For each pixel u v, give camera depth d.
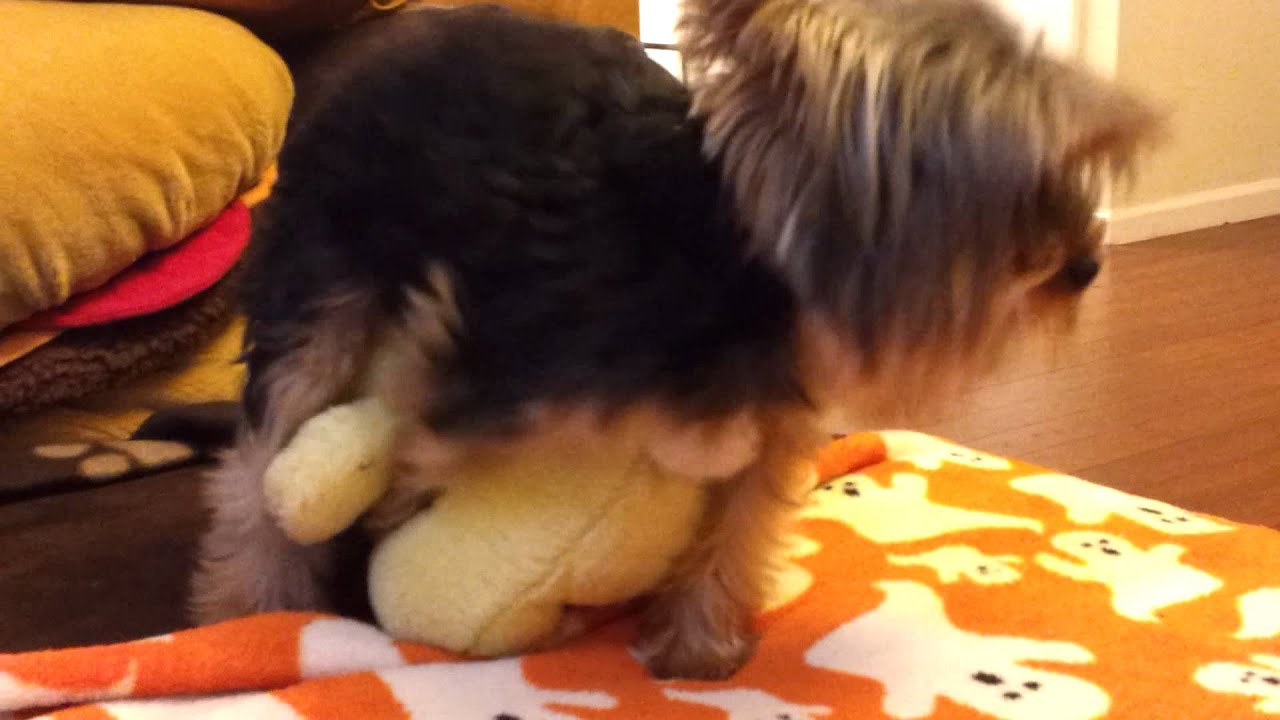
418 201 0.90
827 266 0.85
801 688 1.04
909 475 1.54
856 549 1.32
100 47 1.51
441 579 1.01
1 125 1.37
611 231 0.85
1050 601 1.20
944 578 1.25
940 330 0.87
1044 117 0.85
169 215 1.55
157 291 1.58
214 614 1.15
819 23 0.83
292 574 1.12
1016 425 2.09
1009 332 0.94
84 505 1.41
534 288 0.86
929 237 0.84
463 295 0.88
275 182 1.07
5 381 1.45
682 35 0.89
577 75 0.91
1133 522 1.40
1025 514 1.43
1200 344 2.57
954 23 0.87
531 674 1.04
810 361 0.92
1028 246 0.89
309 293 0.96
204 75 1.59
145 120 1.51
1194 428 2.06
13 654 1.00
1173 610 1.20
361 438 0.95
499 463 0.95
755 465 1.03
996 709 1.00
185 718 0.95
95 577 1.28
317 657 1.03
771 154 0.85
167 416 1.58
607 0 1.71
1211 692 1.03
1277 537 1.35
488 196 0.87
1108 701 1.01
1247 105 3.91
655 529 1.00
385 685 1.00
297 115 1.73
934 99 0.84
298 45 1.94
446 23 1.04
